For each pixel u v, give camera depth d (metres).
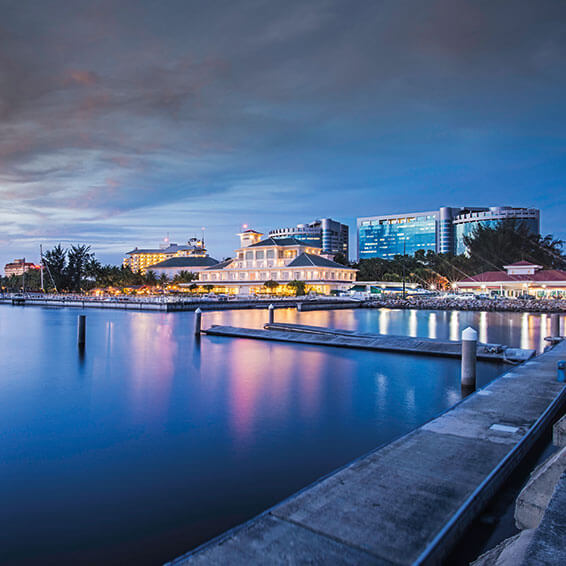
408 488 7.96
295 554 6.01
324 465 11.61
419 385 20.56
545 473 6.97
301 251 147.38
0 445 13.16
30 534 8.48
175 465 11.64
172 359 28.14
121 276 173.25
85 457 12.23
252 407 17.20
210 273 157.62
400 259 183.25
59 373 24.09
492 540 7.10
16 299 110.38
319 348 31.97
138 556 7.82
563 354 23.12
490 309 78.19
